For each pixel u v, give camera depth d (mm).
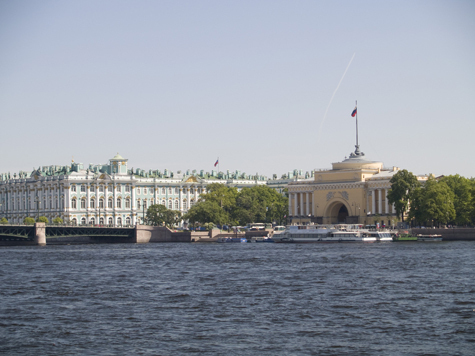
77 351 48500
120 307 64750
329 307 63562
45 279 88062
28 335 53000
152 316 60031
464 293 71500
